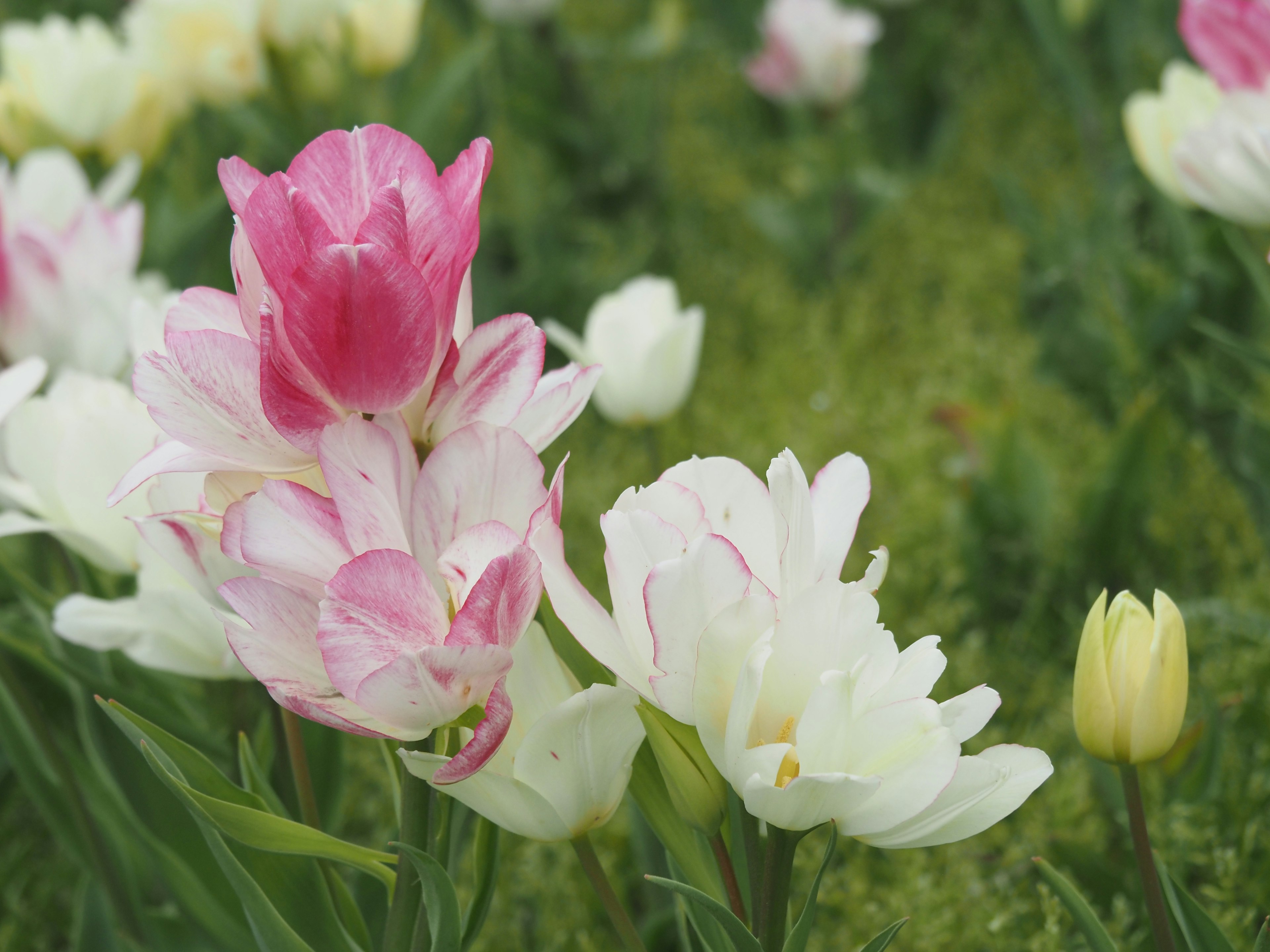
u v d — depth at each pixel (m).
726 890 1.17
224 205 2.36
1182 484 2.31
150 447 1.30
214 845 1.19
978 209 3.74
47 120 2.20
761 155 4.16
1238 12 1.40
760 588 1.10
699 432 2.81
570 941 1.52
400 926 1.16
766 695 1.10
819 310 3.16
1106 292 2.60
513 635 1.08
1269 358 1.47
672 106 4.37
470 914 1.18
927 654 1.09
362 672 1.07
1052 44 3.16
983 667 1.91
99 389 1.34
